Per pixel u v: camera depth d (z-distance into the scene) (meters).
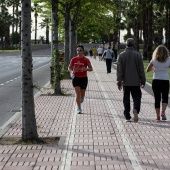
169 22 55.19
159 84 10.61
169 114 11.79
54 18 16.69
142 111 12.40
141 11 57.09
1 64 46.16
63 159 7.04
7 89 19.61
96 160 6.96
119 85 10.57
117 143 8.19
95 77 26.83
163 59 10.60
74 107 13.28
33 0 22.05
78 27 37.69
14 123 10.59
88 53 85.94
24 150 7.71
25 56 8.58
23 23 8.55
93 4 27.91
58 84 16.88
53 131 9.43
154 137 8.73
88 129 9.63
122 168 6.49
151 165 6.64
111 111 12.42
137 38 62.38
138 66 10.53
